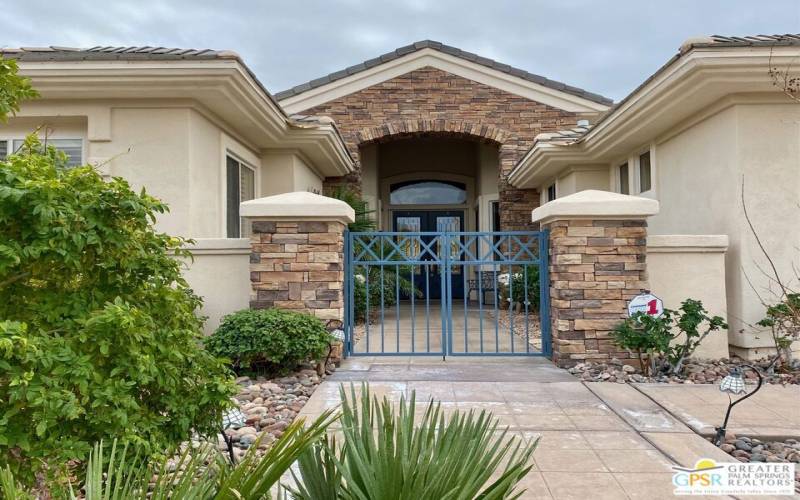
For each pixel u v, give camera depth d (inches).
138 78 258.7
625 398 195.5
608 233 243.3
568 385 212.7
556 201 241.1
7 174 90.5
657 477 132.0
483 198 590.2
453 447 84.3
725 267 262.7
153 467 94.9
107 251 103.1
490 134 505.7
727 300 261.0
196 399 112.0
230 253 261.6
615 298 241.8
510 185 519.5
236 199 346.9
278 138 365.4
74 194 95.7
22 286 98.7
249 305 251.0
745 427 165.2
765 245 250.5
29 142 120.9
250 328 215.9
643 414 178.1
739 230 251.4
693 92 251.4
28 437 85.0
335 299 246.8
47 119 280.7
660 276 252.7
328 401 192.1
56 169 104.4
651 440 155.5
